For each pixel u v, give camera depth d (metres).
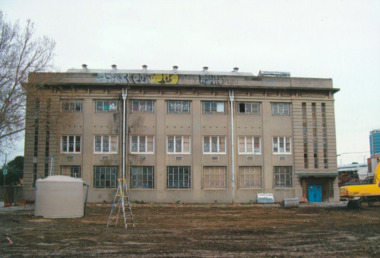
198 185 35.00
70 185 22.86
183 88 35.97
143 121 35.31
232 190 35.12
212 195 34.97
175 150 35.53
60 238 14.58
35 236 15.05
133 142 35.16
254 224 19.28
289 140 36.84
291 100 37.06
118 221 20.53
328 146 37.03
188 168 35.38
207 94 36.22
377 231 16.73
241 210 28.17
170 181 35.06
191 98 36.03
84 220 21.14
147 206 31.39
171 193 34.66
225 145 36.00
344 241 14.10
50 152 34.03
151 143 35.38
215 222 20.14
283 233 16.05
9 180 68.81
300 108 37.03
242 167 36.00
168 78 36.00
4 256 11.32
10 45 28.72
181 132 35.62
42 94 31.59
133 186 34.69
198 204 33.41
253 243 13.56
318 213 25.80
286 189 35.81
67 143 34.75
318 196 36.56
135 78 35.69
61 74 33.88
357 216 23.66
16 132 28.91
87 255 11.48
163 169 34.88
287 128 36.88
